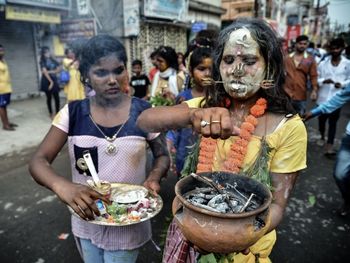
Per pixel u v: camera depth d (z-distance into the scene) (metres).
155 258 2.58
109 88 1.46
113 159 1.54
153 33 9.80
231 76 1.19
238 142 1.20
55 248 2.73
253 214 0.85
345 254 2.65
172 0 10.09
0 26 9.19
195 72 2.34
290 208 3.40
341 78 5.09
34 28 10.03
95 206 1.32
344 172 2.91
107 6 8.70
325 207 3.42
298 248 2.73
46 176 1.39
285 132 1.18
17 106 8.88
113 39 1.48
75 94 7.27
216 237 0.86
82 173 1.58
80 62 1.51
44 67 7.32
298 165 1.20
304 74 5.05
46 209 3.39
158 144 1.68
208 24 13.22
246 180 1.09
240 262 1.25
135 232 1.63
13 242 2.82
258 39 1.16
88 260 1.73
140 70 5.27
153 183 1.55
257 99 1.27
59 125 1.55
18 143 5.59
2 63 6.05
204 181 1.08
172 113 1.03
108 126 1.52
